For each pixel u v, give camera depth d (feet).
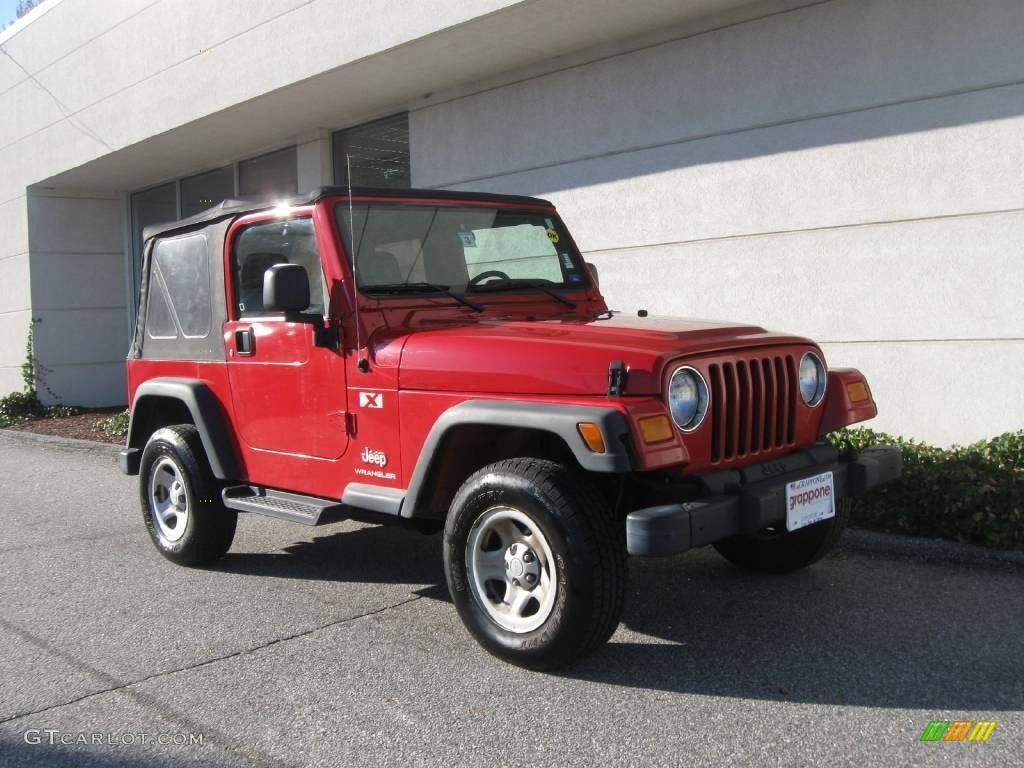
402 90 31.24
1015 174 19.45
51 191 47.50
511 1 23.24
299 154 37.65
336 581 16.24
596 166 26.63
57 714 11.05
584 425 10.53
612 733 10.08
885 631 12.78
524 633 11.53
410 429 12.85
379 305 13.66
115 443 35.47
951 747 9.57
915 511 16.63
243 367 15.61
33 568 17.79
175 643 13.35
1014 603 13.69
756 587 14.84
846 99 21.66
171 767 9.67
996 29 19.48
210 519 16.70
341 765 9.62
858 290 21.83
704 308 24.54
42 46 44.04
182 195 45.85
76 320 48.39
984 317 20.06
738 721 10.27
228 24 32.96
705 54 23.98
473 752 9.78
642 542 10.38
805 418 13.01
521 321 13.94
